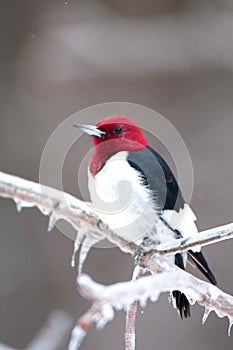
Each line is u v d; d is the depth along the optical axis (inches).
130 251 257.4
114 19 596.1
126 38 587.2
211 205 538.3
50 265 564.4
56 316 195.9
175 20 596.4
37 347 190.5
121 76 583.5
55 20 596.4
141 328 508.7
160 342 506.9
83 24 591.8
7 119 594.2
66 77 581.9
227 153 561.3
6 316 555.8
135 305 210.8
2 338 551.2
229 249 518.0
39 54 588.7
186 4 601.3
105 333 512.1
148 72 585.0
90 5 603.2
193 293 215.2
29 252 568.4
